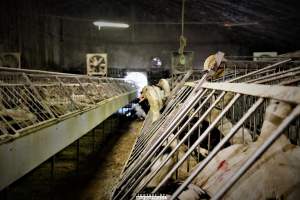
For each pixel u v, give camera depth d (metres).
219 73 5.88
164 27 21.50
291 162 1.66
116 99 10.62
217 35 21.31
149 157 3.02
